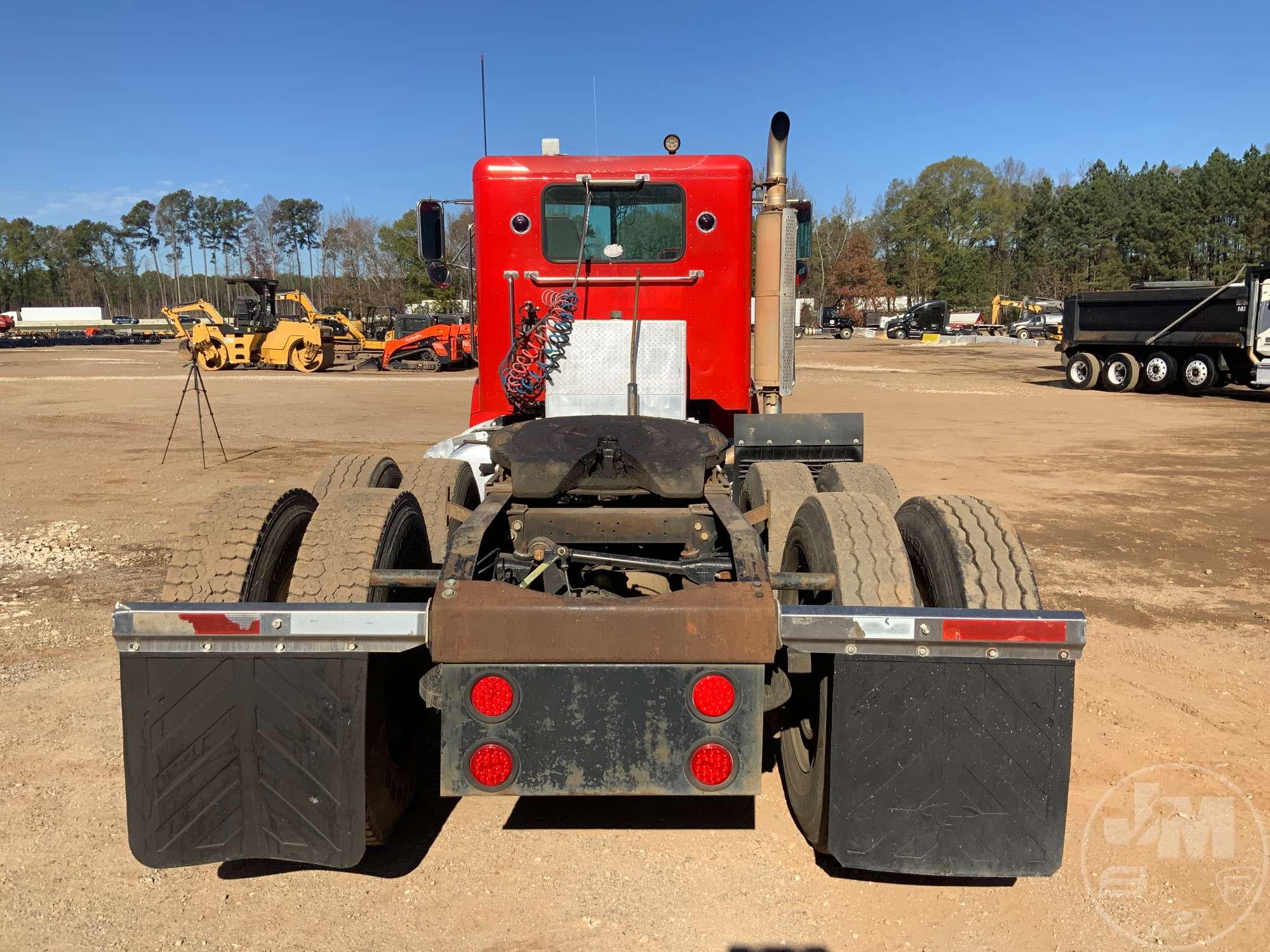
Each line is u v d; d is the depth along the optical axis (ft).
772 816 12.33
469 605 8.71
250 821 9.23
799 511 12.06
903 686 9.04
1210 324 74.74
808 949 9.56
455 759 8.82
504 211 20.12
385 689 9.96
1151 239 293.84
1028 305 235.81
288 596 10.46
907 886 10.75
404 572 10.29
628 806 12.60
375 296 263.29
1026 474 40.32
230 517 10.73
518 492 12.73
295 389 85.92
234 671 9.05
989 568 10.29
